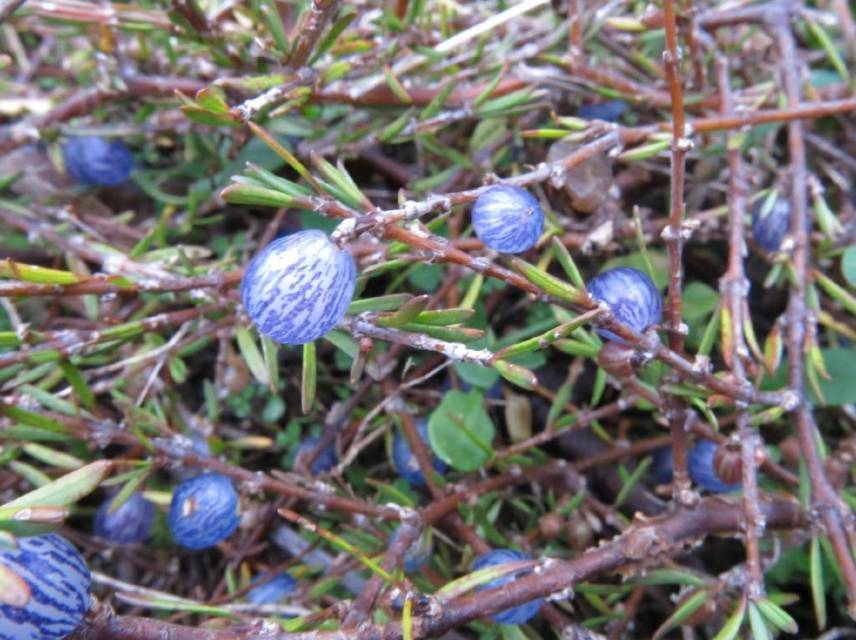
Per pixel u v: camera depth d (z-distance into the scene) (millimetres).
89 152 107
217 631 63
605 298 72
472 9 117
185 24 87
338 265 59
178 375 92
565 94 104
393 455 99
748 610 72
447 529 97
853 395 93
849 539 78
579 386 108
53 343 79
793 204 95
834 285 91
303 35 78
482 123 105
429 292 106
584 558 73
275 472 84
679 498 79
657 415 91
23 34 135
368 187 120
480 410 94
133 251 95
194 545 83
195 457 81
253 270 59
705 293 102
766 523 82
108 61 101
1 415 77
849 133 113
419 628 65
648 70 108
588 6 105
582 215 105
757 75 121
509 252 71
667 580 78
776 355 87
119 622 61
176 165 122
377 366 85
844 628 96
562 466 94
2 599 51
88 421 81
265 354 79
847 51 118
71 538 98
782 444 88
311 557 98
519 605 70
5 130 116
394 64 100
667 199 117
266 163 108
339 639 63
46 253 110
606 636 89
